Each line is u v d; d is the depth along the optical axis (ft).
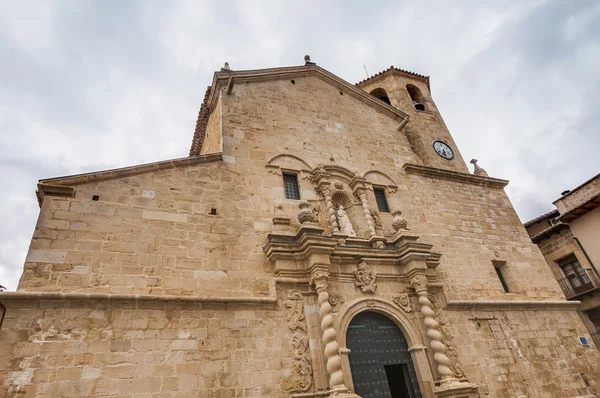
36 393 23.58
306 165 47.47
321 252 36.35
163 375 27.17
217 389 28.22
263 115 49.29
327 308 33.94
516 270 51.44
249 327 31.78
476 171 64.59
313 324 33.94
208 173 39.65
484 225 54.39
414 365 36.91
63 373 24.73
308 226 37.19
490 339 42.19
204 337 29.81
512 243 54.44
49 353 25.02
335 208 47.06
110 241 31.07
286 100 53.16
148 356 27.40
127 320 28.09
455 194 56.24
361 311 37.22
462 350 39.81
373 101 62.28
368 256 40.42
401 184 53.36
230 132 44.83
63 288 27.53
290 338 32.78
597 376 45.19
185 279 32.04
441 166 62.23
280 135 48.52
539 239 81.97
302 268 36.47
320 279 35.27
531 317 46.78
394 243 43.75
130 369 26.48
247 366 30.04
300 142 49.47
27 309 25.90
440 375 35.83
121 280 29.71
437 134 67.92
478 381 38.52
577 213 65.10
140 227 32.94
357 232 45.21
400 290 40.63
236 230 37.22
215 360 29.27
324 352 32.12
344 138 54.24
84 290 28.07
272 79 54.75
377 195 51.01
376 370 35.45
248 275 34.78
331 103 57.62
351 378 32.55
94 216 31.63
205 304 31.19
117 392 25.43
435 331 37.42
